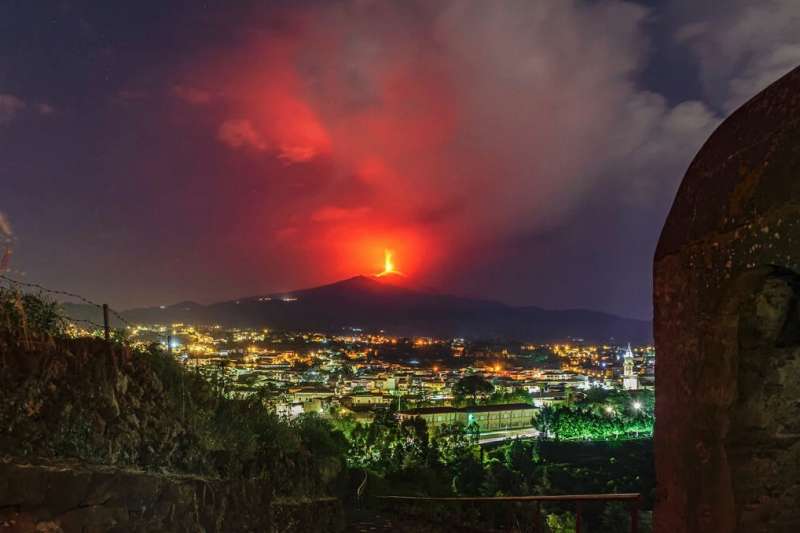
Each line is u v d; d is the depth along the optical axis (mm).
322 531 11172
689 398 2439
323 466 14930
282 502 9625
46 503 4492
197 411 8359
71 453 5312
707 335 2326
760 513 2213
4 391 5148
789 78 2152
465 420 106125
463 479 53500
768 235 2049
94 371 6102
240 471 8211
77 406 5645
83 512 4723
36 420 5246
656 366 2682
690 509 2420
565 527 24844
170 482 5824
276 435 11531
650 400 117625
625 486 51219
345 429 62531
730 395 2254
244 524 7617
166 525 5621
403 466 43938
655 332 2693
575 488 54625
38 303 6172
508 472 55562
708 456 2330
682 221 2520
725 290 2223
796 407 2211
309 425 19094
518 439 87750
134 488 5262
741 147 2252
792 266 1974
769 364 2230
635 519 5695
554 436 87938
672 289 2557
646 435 86500
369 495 19797
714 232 2277
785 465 2197
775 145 2068
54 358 5715
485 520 14602
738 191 2184
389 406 105312
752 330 2240
